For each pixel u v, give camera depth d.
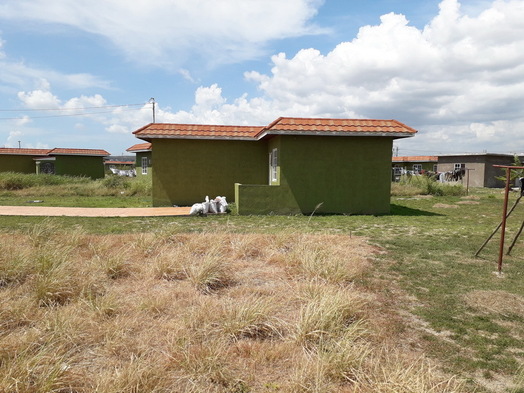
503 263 6.30
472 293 4.82
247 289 4.73
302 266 5.57
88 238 7.00
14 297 4.19
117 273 5.25
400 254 6.75
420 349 3.41
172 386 2.71
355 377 2.83
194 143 14.34
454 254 6.85
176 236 7.25
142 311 3.97
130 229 8.73
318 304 3.97
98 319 3.71
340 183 12.53
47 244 5.93
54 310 3.90
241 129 15.15
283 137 12.16
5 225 8.71
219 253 5.98
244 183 14.83
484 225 10.23
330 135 12.07
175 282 5.05
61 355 2.99
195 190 14.42
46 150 31.92
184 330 3.52
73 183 22.61
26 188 19.70
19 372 2.62
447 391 2.69
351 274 5.32
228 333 3.50
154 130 13.89
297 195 12.27
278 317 3.92
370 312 4.19
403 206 15.38
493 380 2.95
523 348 3.47
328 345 3.24
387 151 12.70
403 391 2.55
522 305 4.48
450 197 19.81
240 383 2.78
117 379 2.62
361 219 11.23
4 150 30.09
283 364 3.06
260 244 6.97
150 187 19.16
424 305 4.48
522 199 18.25
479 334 3.74
